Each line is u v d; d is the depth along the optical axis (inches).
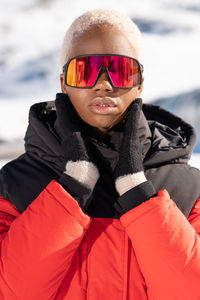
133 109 34.9
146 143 39.2
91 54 32.5
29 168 37.7
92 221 34.0
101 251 32.3
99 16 33.5
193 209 36.0
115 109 33.4
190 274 28.8
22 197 35.6
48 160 37.3
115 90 33.0
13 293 29.0
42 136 37.2
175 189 36.5
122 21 33.9
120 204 32.4
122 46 33.0
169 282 29.1
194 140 42.7
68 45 34.8
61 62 37.2
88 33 33.0
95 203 34.9
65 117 35.7
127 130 34.6
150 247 29.9
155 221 30.2
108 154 36.5
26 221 30.6
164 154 38.3
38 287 29.1
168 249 29.4
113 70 32.6
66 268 30.7
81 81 32.8
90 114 33.6
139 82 34.1
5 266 29.5
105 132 36.9
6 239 30.8
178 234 30.0
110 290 31.0
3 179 37.2
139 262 30.6
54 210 30.5
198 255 29.7
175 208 31.7
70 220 30.3
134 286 31.3
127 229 31.2
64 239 29.9
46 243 29.6
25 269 29.1
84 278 31.6
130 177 32.7
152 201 31.0
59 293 31.4
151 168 38.2
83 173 32.6
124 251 32.4
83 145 33.6
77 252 32.8
